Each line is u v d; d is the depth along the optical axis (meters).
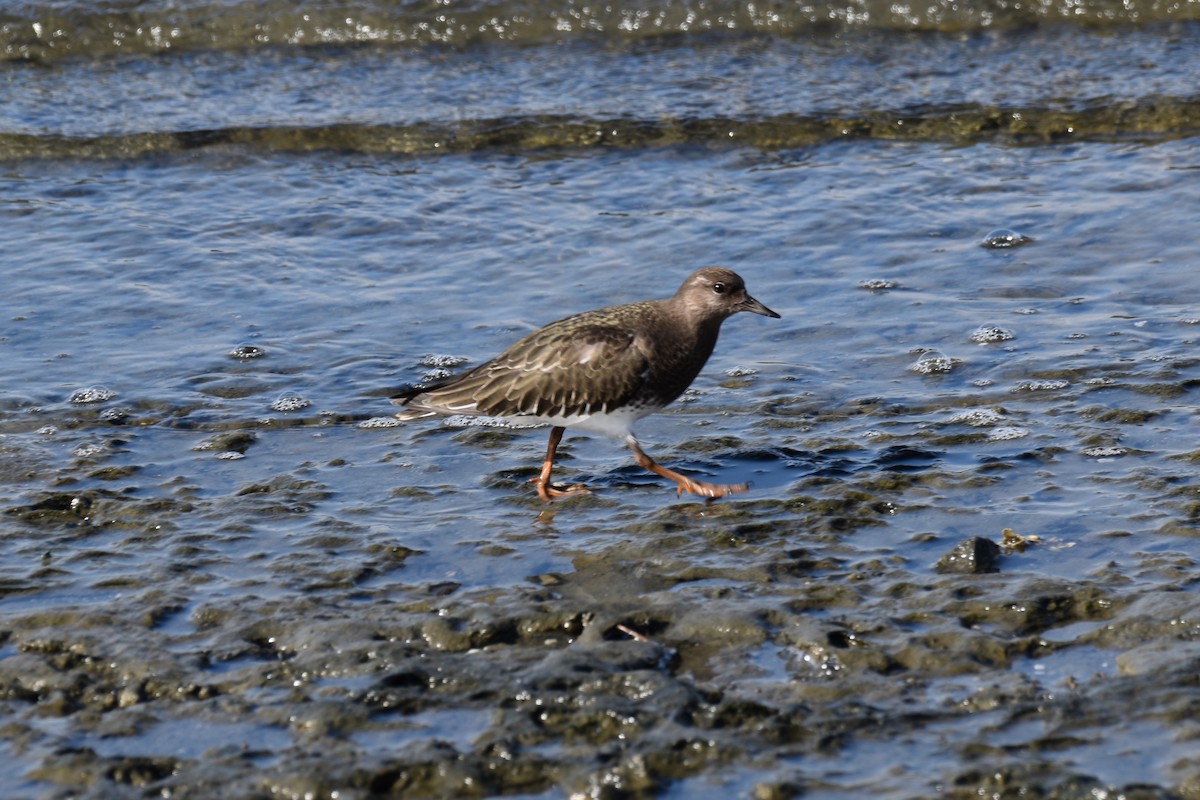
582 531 11.15
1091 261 16.31
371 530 11.20
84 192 19.08
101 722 8.52
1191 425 12.43
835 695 8.60
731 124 20.17
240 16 23.23
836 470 12.01
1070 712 8.30
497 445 12.99
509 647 9.31
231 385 14.30
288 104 21.19
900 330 15.02
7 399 13.92
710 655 9.16
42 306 16.08
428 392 12.20
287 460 12.72
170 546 10.92
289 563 10.60
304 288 16.58
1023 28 22.58
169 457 12.77
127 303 16.19
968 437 12.52
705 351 12.18
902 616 9.51
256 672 9.01
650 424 13.32
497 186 19.12
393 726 8.41
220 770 8.01
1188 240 16.59
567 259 17.09
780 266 16.70
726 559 10.51
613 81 21.59
